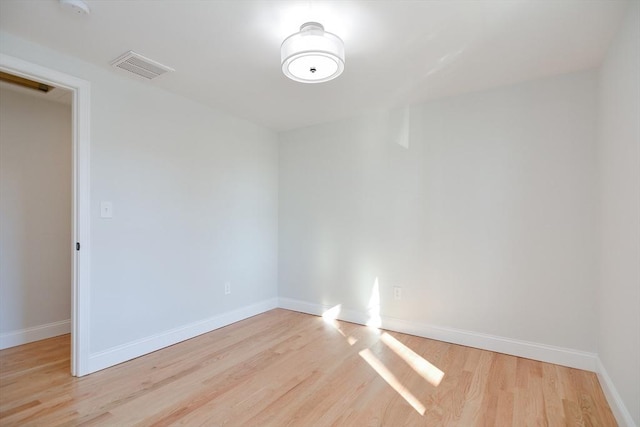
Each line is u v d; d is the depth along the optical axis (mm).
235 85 2797
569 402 2021
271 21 1899
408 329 3232
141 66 2451
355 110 3420
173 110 2980
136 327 2682
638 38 1614
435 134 3121
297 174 4039
